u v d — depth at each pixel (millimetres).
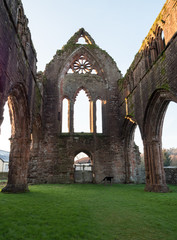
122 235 4445
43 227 4707
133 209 6887
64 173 17281
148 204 7773
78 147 18125
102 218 5703
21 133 11250
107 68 20703
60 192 10977
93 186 14961
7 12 7129
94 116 19469
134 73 15227
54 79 19438
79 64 21438
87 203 7781
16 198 8352
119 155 18266
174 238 4324
